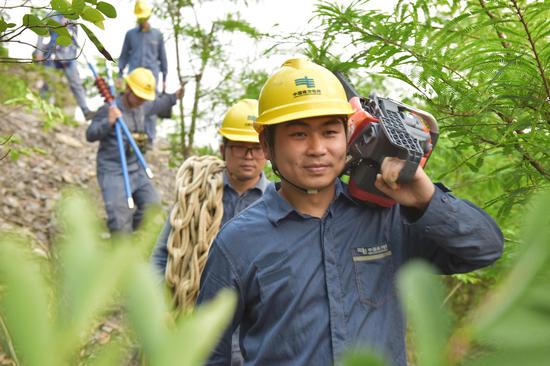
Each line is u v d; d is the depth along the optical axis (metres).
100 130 4.50
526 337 0.11
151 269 0.13
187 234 2.50
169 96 4.83
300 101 1.50
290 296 1.54
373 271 1.56
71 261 0.13
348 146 1.48
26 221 4.53
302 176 1.52
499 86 1.50
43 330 0.12
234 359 2.37
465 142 1.74
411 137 1.36
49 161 6.08
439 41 1.62
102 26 1.30
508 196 1.57
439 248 1.56
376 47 1.67
